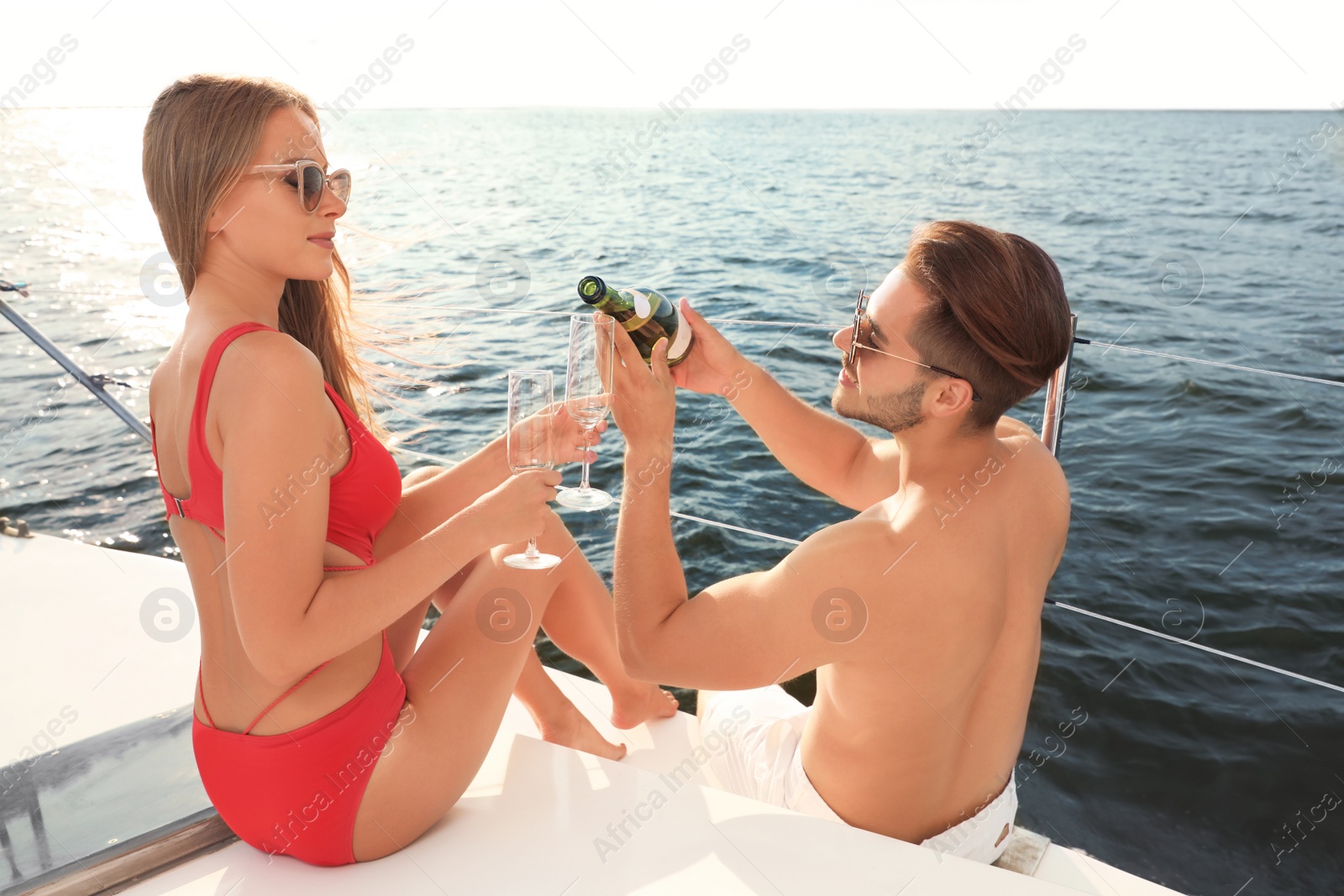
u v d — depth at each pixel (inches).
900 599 45.1
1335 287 458.3
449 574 48.0
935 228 47.4
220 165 46.1
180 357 46.6
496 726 54.5
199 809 54.9
